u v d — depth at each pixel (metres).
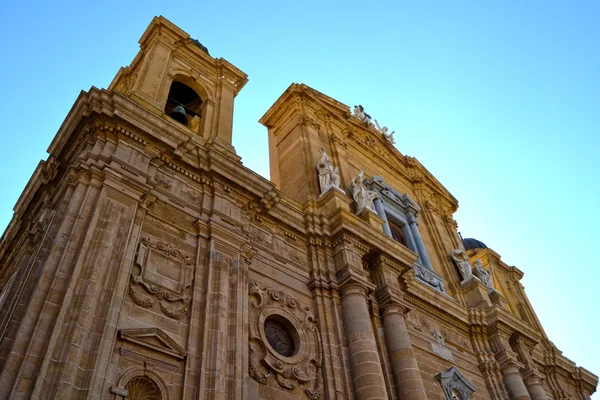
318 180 24.66
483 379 24.20
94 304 11.90
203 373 13.02
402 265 22.12
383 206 28.86
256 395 14.62
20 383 10.03
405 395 17.66
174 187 16.77
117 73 23.81
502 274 40.50
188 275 14.95
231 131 21.42
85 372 10.94
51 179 16.97
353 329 17.88
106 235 13.19
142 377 12.27
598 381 33.81
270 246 19.00
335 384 16.59
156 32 22.31
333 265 20.09
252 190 18.64
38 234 15.24
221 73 23.83
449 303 25.30
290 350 17.00
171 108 22.36
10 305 13.16
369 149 32.19
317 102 30.48
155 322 13.35
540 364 30.30
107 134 15.56
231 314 14.91
